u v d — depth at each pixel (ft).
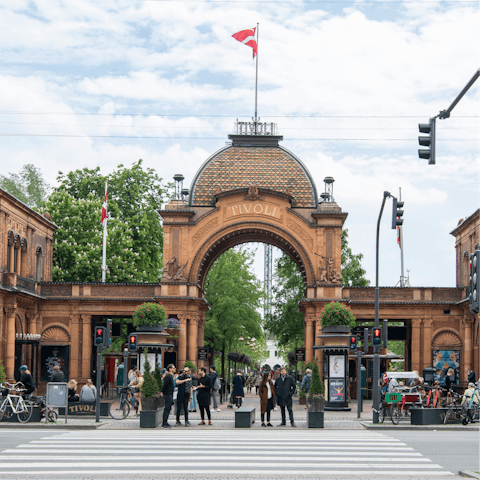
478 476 44.09
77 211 196.03
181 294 161.79
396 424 89.25
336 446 62.95
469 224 166.30
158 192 214.69
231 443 64.49
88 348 164.86
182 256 163.94
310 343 160.25
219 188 168.45
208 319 212.64
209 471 47.03
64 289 166.09
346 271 218.18
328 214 162.71
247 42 177.58
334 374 121.90
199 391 89.20
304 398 148.66
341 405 120.88
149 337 132.87
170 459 52.60
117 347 228.84
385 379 107.96
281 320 215.92
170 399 84.28
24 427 81.30
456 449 61.11
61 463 50.03
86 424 82.58
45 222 175.32
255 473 46.37
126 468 47.98
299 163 171.12
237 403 126.00
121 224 198.18
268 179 169.58
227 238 166.40
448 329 165.78
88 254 188.34
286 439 69.21
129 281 192.13
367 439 70.13
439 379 119.34
